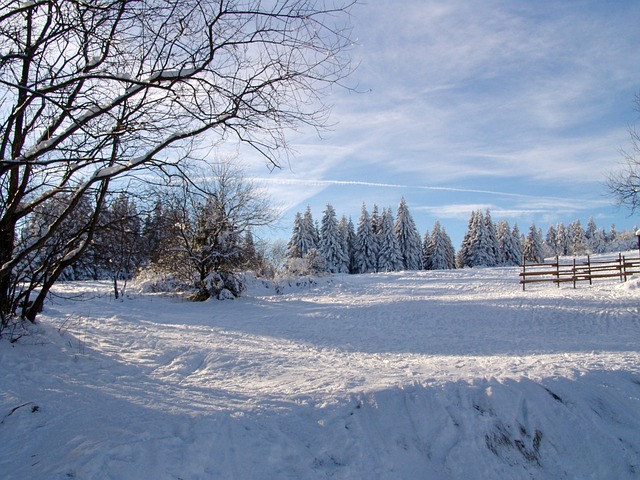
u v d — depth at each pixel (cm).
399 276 3731
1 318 750
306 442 476
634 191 2033
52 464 390
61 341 807
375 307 1930
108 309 1705
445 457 495
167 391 598
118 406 526
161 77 463
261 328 1470
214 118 507
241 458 434
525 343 1172
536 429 548
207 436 448
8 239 749
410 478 460
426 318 1653
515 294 2138
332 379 646
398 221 6059
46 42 582
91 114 496
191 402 543
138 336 1023
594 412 590
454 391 578
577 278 2242
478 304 1844
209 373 728
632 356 850
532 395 589
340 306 2023
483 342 1212
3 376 599
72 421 481
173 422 472
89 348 812
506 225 6794
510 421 546
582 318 1485
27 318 833
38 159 606
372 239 5906
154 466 393
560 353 977
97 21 534
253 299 2453
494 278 3181
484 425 534
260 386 633
